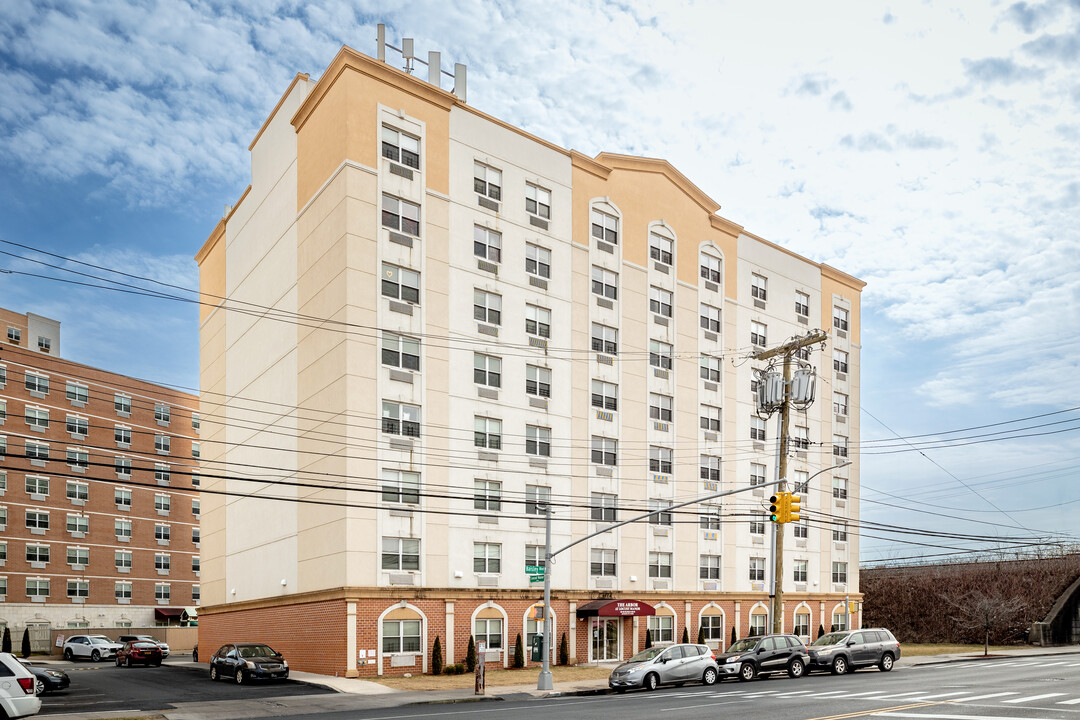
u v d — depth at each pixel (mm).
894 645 37875
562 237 45438
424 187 40219
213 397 53594
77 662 52406
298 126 43406
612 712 21875
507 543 40719
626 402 46938
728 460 51875
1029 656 49250
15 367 72188
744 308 54906
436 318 39781
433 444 38812
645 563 46406
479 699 28281
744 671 33812
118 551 77062
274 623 41500
